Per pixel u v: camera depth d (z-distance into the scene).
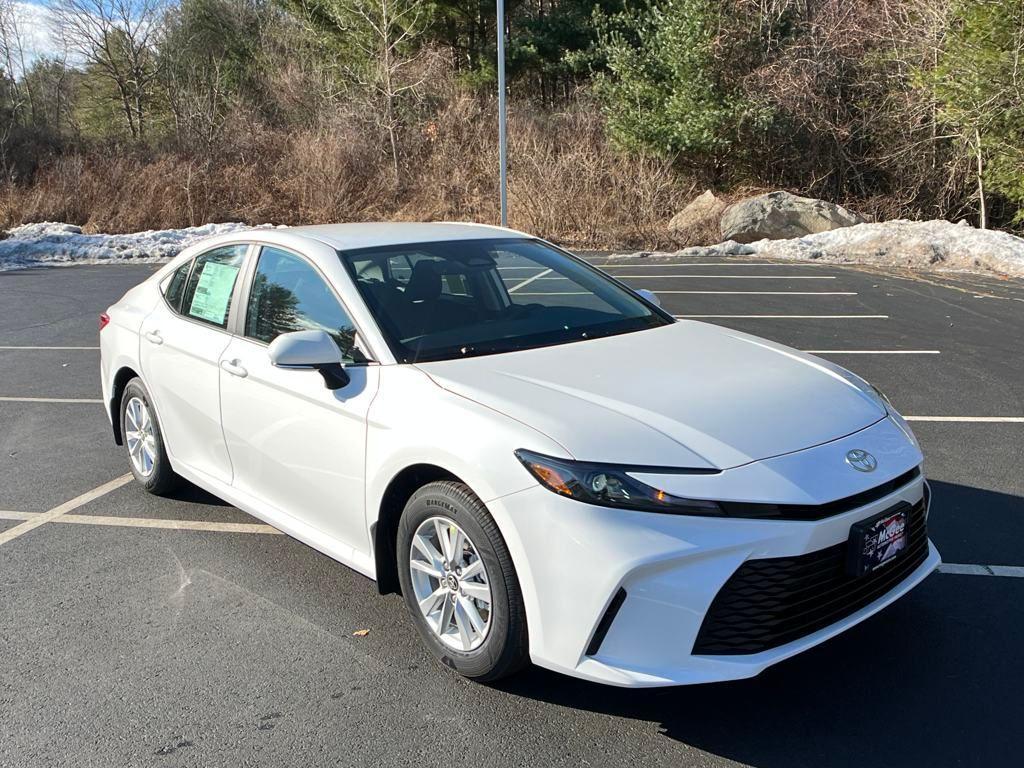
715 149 21.81
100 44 34.47
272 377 3.92
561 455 2.82
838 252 15.80
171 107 33.97
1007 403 6.73
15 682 3.34
